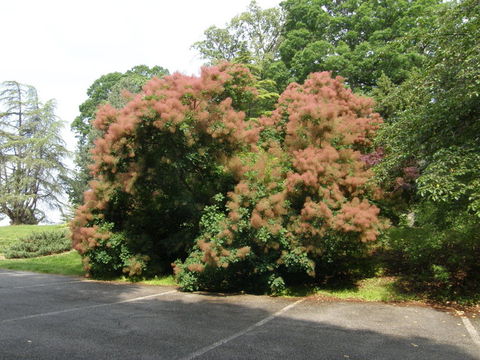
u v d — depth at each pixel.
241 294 8.61
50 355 4.41
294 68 22.80
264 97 20.06
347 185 8.80
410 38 8.98
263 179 8.80
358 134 10.23
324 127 9.03
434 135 7.99
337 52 21.92
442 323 6.00
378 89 14.70
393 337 5.25
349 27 23.97
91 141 27.31
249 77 10.74
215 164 10.07
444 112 7.62
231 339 5.08
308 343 4.94
